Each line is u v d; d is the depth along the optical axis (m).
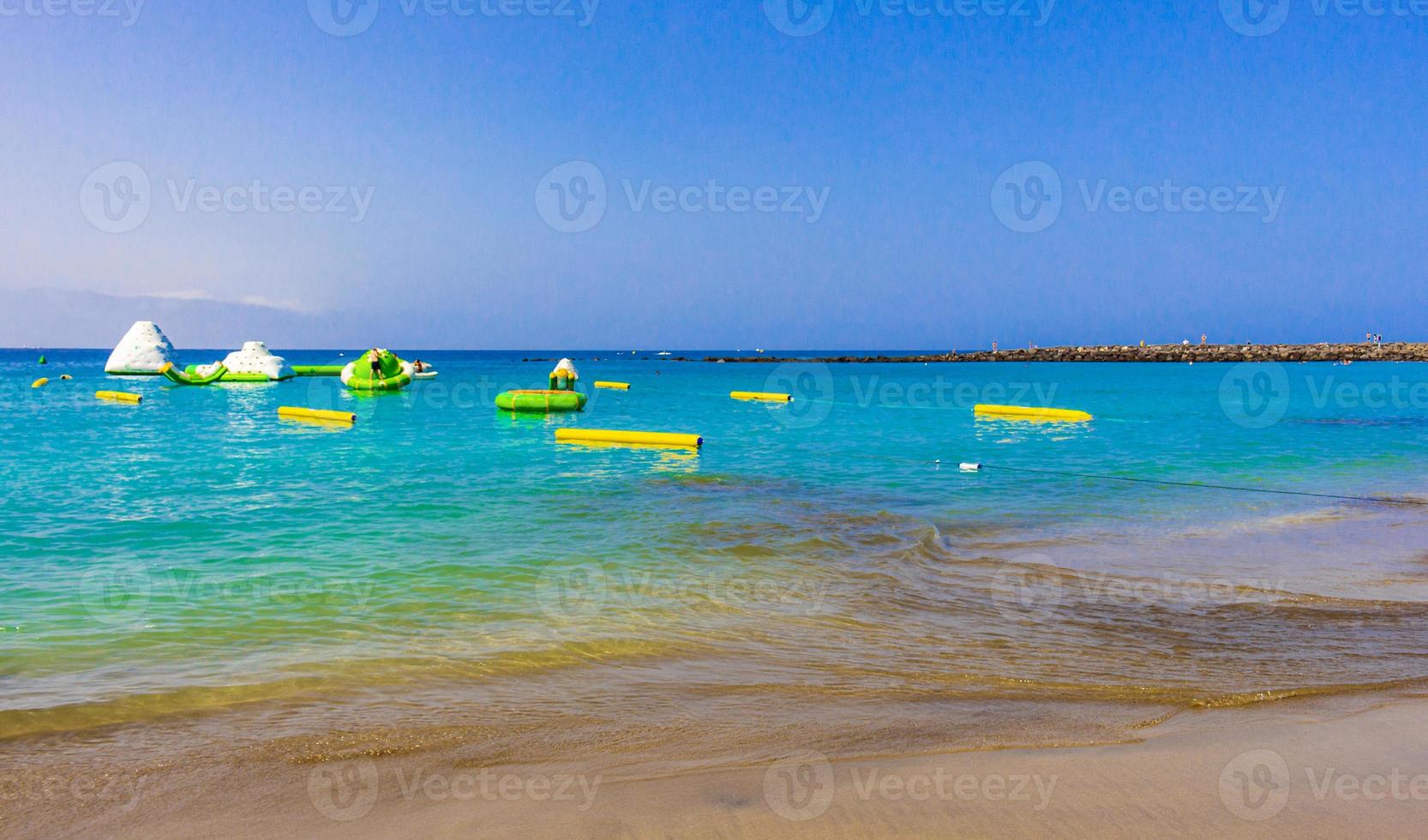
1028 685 4.55
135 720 3.98
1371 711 4.07
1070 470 13.89
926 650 5.18
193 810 3.09
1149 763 3.42
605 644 5.23
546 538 8.28
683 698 4.34
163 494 10.76
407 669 4.73
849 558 7.61
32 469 13.10
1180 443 18.03
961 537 8.70
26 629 5.33
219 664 4.76
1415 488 12.14
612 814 2.99
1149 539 8.62
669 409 29.45
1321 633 5.53
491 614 5.82
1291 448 17.05
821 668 4.84
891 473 13.41
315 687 4.45
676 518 9.44
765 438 19.34
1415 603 6.27
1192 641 5.36
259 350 45.25
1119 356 94.88
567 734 3.85
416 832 2.88
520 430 20.80
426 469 13.53
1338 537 8.80
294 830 2.92
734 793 3.17
